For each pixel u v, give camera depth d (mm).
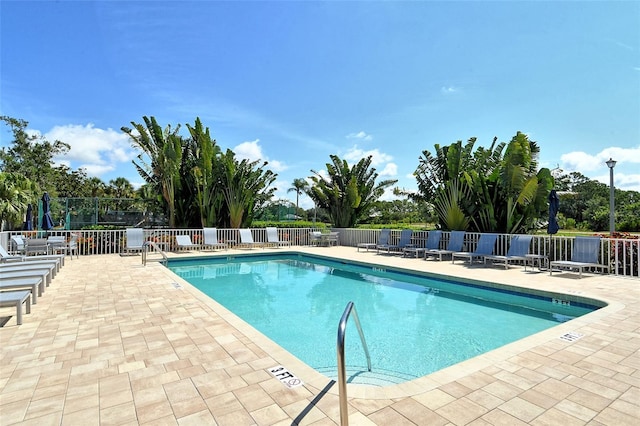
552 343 3854
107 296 6199
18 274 5852
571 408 2545
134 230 12312
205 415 2475
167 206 17484
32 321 4738
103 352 3650
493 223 11773
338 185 19281
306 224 19719
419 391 2801
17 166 26469
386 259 11328
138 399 2699
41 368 3262
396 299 7453
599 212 23141
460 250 10844
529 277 7910
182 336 4129
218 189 17078
